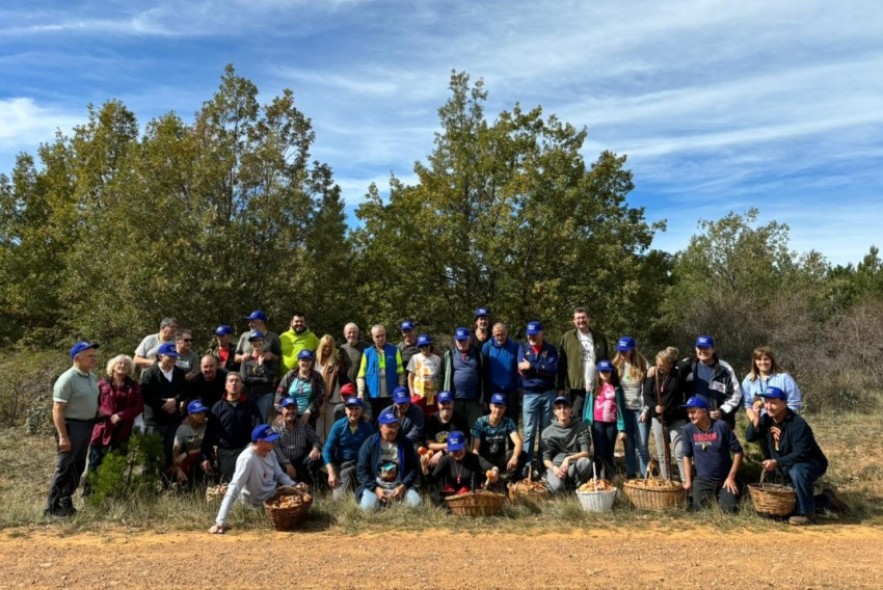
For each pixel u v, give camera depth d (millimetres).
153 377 8070
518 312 15828
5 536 6566
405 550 6086
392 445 7758
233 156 14242
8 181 24656
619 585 5062
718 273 31406
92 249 14797
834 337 22281
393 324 16188
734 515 7289
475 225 16156
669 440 8406
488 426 8438
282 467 7977
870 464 9945
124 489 7402
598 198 17000
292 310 14180
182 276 13203
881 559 5836
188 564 5625
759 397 7875
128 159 15047
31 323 22547
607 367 8500
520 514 7414
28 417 12828
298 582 5129
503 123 16641
